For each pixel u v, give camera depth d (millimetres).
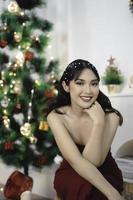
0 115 2768
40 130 2713
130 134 2379
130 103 2381
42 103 2637
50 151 2742
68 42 3098
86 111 875
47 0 3277
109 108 954
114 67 2500
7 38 2643
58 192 903
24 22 2646
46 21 2748
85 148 854
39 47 2689
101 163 872
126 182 1876
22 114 2789
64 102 957
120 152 2279
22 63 2611
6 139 2766
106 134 892
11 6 2600
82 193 838
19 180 2592
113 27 2580
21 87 2686
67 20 3107
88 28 2846
